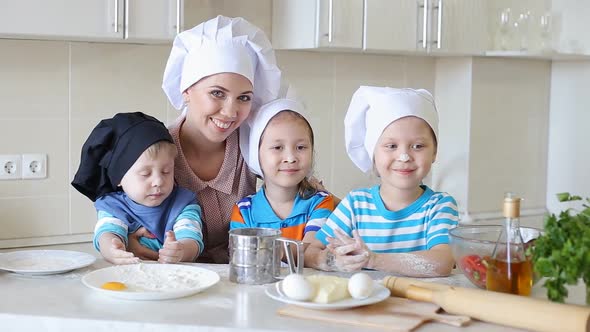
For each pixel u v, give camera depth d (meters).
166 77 2.23
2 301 1.50
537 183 3.91
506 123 3.76
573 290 1.62
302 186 2.14
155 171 1.97
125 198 2.03
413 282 1.54
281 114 2.08
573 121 3.82
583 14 3.65
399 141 1.94
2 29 2.57
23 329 1.41
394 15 3.28
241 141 2.21
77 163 3.05
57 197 3.03
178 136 2.18
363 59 3.63
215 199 2.21
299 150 2.08
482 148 3.69
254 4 3.29
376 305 1.47
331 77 3.56
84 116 3.04
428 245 1.94
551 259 1.37
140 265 1.69
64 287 1.60
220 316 1.41
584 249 1.34
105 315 1.41
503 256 1.47
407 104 1.95
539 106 3.88
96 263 1.86
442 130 3.78
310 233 2.06
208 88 2.08
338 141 3.60
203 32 2.12
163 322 1.37
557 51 3.62
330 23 3.13
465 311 1.40
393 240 1.99
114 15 2.72
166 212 2.04
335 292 1.44
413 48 3.34
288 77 3.45
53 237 3.03
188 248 1.93
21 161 2.95
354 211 2.02
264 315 1.42
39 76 2.95
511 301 1.36
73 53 3.00
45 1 2.62
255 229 1.71
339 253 1.75
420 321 1.38
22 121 2.94
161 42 2.93
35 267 1.72
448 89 3.74
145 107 3.16
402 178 1.95
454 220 1.97
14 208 2.95
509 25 3.58
